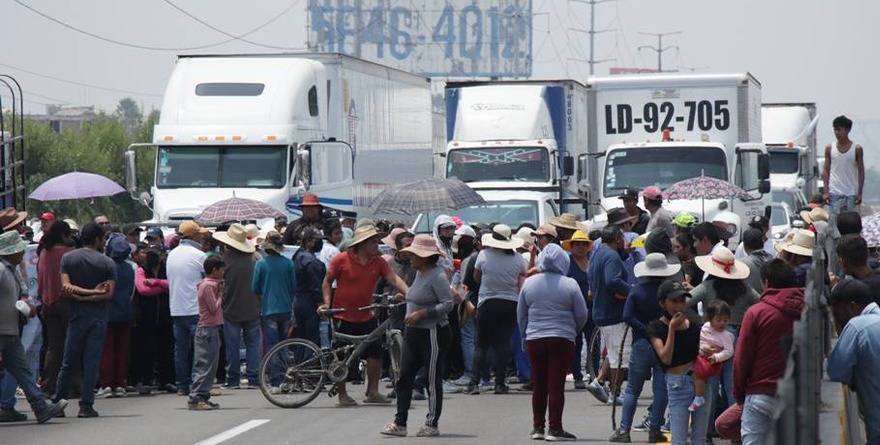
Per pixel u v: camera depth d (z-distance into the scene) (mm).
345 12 157750
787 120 79000
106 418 28203
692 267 26016
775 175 76500
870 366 17797
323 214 41000
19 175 41469
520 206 52000
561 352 24328
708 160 52688
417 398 31500
